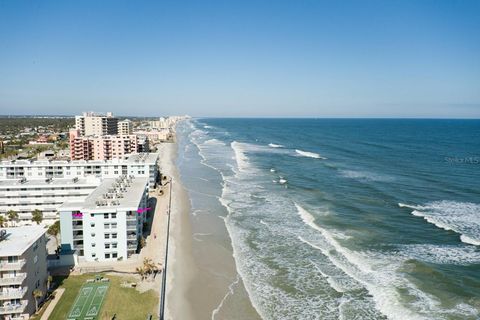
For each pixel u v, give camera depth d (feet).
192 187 406.62
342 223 283.59
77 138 568.82
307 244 247.29
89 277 200.64
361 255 228.63
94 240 220.84
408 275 202.80
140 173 399.24
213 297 187.11
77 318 163.22
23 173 383.24
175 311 174.60
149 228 277.03
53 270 207.10
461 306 174.09
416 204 328.90
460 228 269.03
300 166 528.63
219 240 256.52
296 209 321.32
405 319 165.48
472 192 370.53
